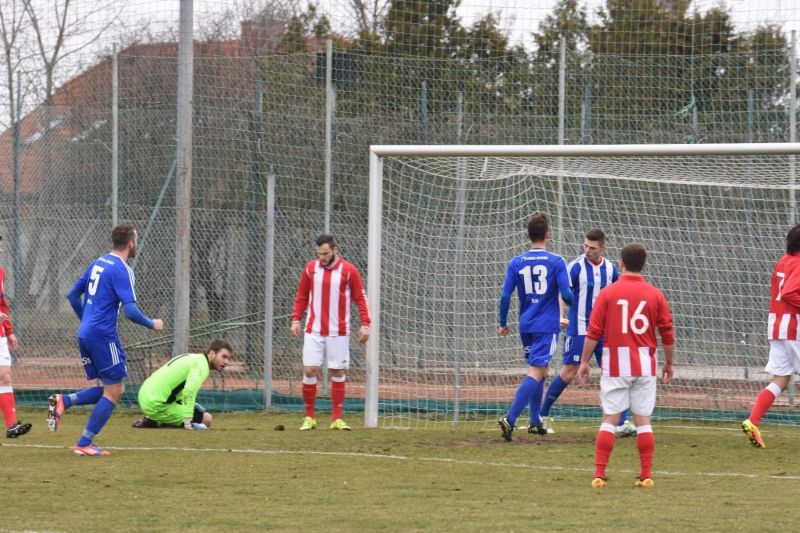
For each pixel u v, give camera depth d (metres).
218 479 25.81
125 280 29.94
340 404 38.75
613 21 57.41
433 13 56.22
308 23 58.84
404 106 50.69
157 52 54.84
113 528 19.53
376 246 39.47
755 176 42.75
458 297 45.81
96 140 50.28
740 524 19.95
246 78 49.50
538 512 21.25
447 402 44.19
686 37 57.56
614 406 24.95
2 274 34.44
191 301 48.72
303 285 38.62
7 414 33.72
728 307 45.66
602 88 51.06
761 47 54.78
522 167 44.09
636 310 24.64
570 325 36.72
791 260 33.00
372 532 19.12
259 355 47.97
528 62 51.91
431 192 46.59
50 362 50.31
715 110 49.88
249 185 49.03
